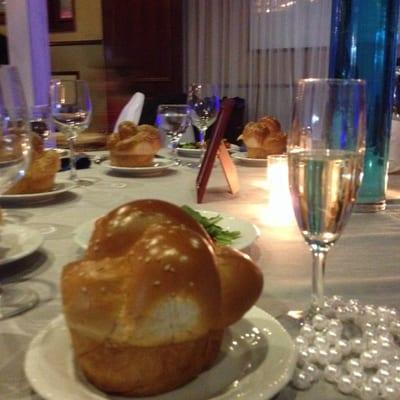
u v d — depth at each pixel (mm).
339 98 444
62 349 348
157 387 306
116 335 294
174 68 4082
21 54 2209
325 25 3508
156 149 1160
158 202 346
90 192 975
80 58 4113
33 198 871
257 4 3787
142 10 3951
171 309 292
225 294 332
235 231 638
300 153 442
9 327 438
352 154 435
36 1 2203
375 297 499
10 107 525
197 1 4008
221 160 938
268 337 367
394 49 792
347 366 353
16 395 336
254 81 3918
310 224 440
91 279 301
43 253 629
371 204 824
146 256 297
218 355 348
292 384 341
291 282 538
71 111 1091
